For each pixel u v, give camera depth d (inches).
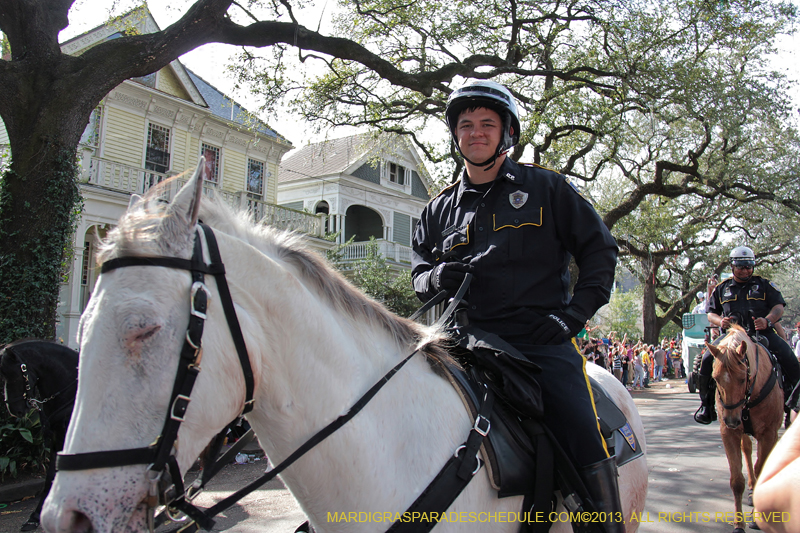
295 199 968.9
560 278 75.2
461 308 75.7
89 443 43.7
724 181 670.5
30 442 237.6
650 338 987.9
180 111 618.8
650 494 206.2
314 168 1007.6
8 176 268.5
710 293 233.1
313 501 57.4
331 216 927.0
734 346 177.0
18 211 264.7
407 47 545.0
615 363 692.1
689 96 510.9
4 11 270.8
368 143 755.4
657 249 999.0
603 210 740.7
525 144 538.3
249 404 52.2
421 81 416.5
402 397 62.2
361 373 61.4
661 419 411.5
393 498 56.9
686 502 196.4
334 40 369.4
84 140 531.8
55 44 281.4
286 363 55.9
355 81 566.6
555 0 514.0
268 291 55.1
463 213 78.8
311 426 56.5
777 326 228.5
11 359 191.6
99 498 42.8
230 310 50.7
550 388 67.5
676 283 1277.1
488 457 61.6
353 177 941.2
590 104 546.6
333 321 61.2
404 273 687.1
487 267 73.0
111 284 46.6
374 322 66.2
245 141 703.1
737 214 911.7
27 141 267.9
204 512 49.0
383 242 896.9
